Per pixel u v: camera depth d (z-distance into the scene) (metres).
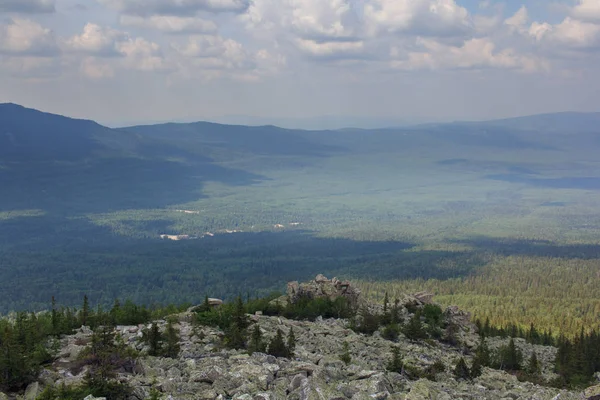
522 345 134.75
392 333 116.00
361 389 56.75
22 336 74.50
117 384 53.41
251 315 109.19
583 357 111.75
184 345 80.88
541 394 75.25
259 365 64.06
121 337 84.50
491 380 83.75
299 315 126.44
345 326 119.25
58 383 56.31
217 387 56.22
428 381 70.81
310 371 62.69
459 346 120.19
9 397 53.47
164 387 55.00
